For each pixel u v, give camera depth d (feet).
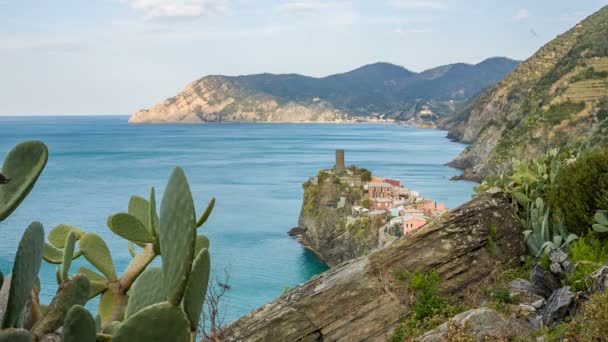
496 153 569.23
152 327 7.11
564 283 38.17
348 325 39.14
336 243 294.25
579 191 43.86
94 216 333.42
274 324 38.96
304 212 317.63
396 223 276.41
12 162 6.88
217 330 24.57
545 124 565.53
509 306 37.17
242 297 198.49
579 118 562.66
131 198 13.07
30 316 7.75
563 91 596.70
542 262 42.01
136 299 9.66
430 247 43.42
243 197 434.30
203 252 7.47
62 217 329.11
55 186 480.64
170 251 7.25
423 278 40.73
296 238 311.27
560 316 33.27
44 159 6.91
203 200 418.10
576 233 44.29
